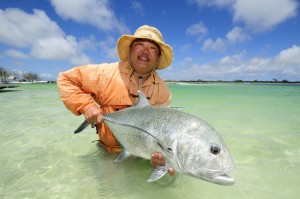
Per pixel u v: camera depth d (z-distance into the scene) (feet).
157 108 2.83
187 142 2.40
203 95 18.83
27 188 2.81
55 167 3.38
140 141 2.82
